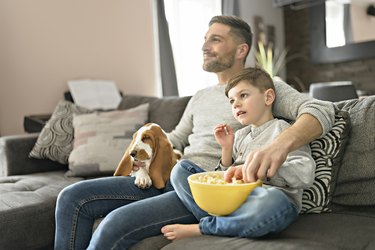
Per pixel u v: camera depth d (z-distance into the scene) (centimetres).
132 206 108
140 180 123
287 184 97
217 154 133
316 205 105
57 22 285
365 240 85
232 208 89
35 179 168
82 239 117
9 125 262
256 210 86
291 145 94
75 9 296
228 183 92
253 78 114
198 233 97
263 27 457
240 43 147
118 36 323
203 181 97
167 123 194
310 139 101
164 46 353
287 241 85
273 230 86
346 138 113
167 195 114
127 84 331
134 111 200
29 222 128
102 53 313
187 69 391
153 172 124
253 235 87
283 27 479
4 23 258
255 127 117
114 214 105
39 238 131
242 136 120
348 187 111
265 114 116
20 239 126
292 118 116
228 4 409
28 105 271
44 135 195
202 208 94
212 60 147
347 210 110
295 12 466
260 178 90
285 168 94
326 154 110
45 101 280
